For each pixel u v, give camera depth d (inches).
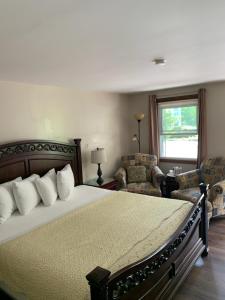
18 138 124.5
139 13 52.9
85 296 54.3
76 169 154.3
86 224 90.2
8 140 120.0
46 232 84.4
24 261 68.3
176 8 51.2
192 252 94.1
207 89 167.9
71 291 56.4
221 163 154.2
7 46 70.6
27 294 65.2
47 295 60.1
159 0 47.4
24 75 109.2
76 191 135.9
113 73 116.5
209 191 136.8
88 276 48.4
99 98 178.4
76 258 67.4
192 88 174.2
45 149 134.4
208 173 156.3
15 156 118.9
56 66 96.7
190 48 81.0
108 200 117.3
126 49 79.2
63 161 145.0
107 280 48.8
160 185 168.6
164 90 187.3
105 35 65.4
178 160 189.5
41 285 61.8
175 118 189.8
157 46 77.5
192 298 84.4
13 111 122.0
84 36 65.4
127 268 57.1
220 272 97.2
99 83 141.6
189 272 89.4
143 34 66.1
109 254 68.8
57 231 85.0
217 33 67.1
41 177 123.0
